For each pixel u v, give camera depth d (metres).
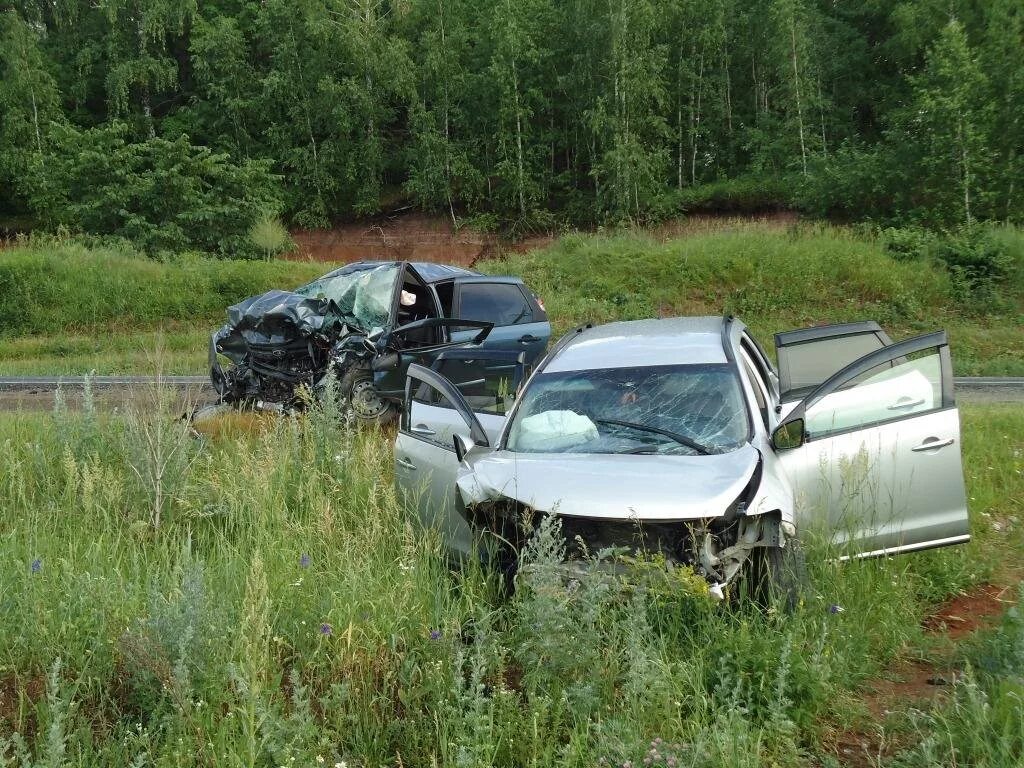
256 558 4.22
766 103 40.56
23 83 38.66
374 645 4.10
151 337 23.22
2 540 5.53
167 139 39.59
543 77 40.16
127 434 6.90
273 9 40.78
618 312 24.52
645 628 3.91
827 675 3.83
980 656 4.15
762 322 23.67
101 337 23.55
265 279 26.30
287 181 40.66
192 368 17.73
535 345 11.12
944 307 24.14
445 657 4.01
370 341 9.65
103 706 3.74
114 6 43.06
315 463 7.01
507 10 38.00
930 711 3.70
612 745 3.28
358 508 6.31
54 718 3.23
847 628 4.41
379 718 3.74
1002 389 15.19
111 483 6.27
